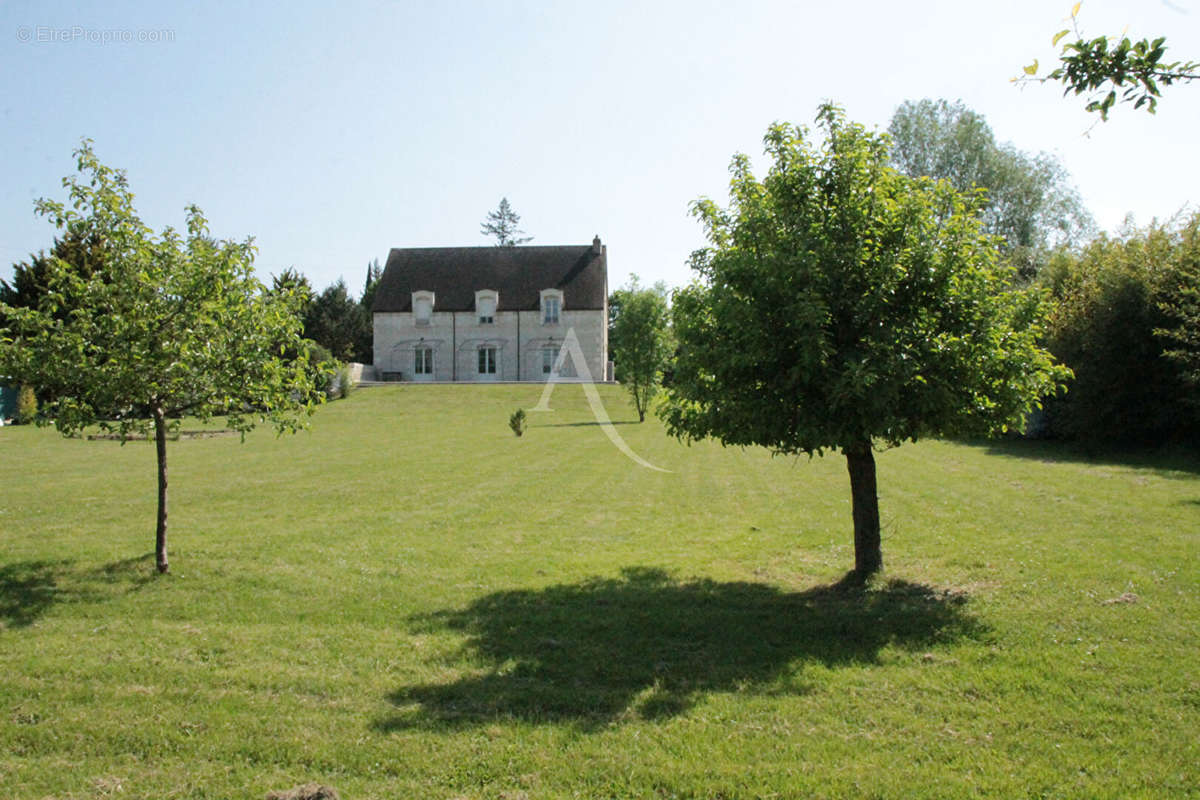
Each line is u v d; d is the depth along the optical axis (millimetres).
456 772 4441
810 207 8016
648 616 7340
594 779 4352
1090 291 24703
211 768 4520
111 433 9172
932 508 13047
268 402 9328
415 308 62344
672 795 4211
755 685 5664
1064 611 7172
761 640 6660
